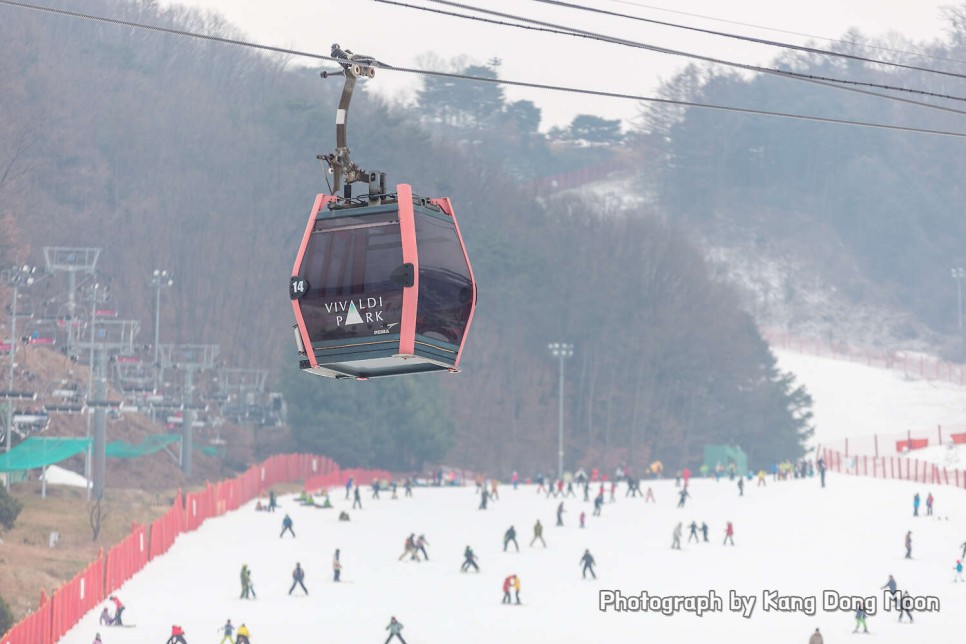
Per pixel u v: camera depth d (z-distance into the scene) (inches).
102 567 2502.5
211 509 3804.1
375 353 764.0
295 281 781.9
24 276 4013.3
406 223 770.8
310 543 3344.0
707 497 4426.7
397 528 3663.9
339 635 2186.3
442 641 2150.6
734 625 2327.8
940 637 2239.2
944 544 3319.4
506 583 2517.2
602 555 3157.0
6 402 4141.2
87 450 3949.3
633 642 2167.8
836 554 3176.7
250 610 2417.6
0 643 1881.2
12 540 3280.0
